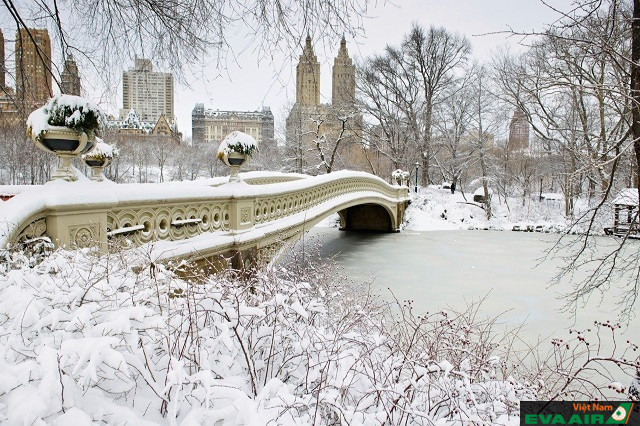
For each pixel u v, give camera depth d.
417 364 2.40
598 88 4.34
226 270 4.11
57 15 4.18
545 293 10.86
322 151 31.34
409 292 10.82
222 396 1.82
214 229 5.80
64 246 3.13
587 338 7.84
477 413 2.07
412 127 34.09
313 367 2.26
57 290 2.13
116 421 1.54
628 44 4.66
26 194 3.28
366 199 17.95
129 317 1.83
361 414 1.85
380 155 41.00
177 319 2.24
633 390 3.20
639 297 10.14
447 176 39.19
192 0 4.03
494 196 33.03
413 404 2.06
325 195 12.77
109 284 2.26
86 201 3.53
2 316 1.94
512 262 14.91
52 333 1.88
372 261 15.00
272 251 7.63
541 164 32.34
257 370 2.28
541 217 27.62
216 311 2.20
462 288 11.29
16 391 1.41
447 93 34.94
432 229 25.55
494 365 3.22
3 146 12.73
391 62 34.25
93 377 1.43
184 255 4.79
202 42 4.20
